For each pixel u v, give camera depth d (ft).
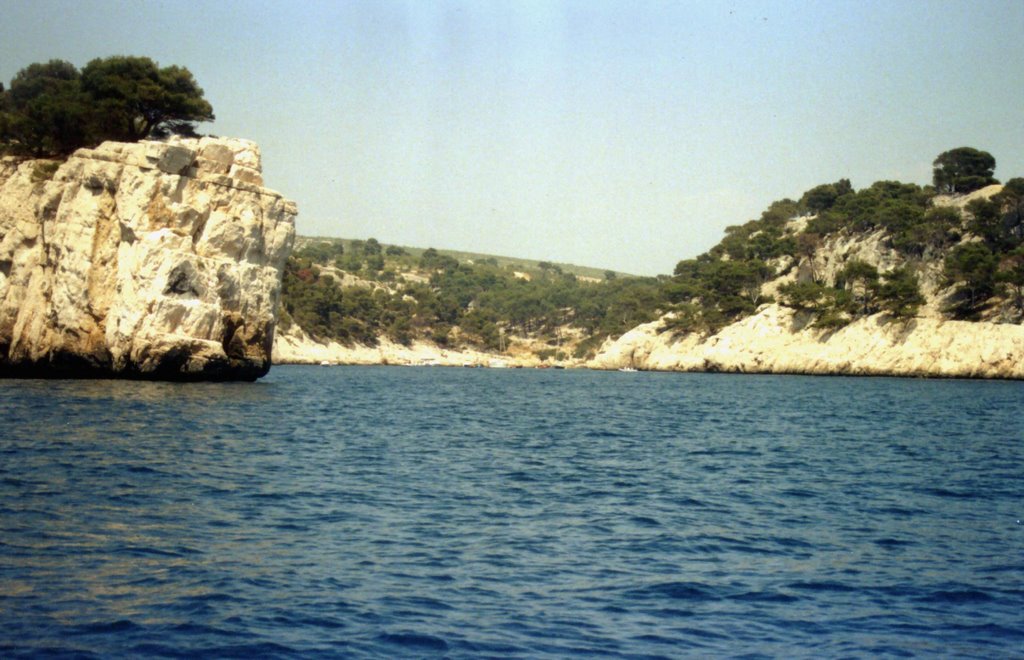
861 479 92.63
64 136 230.68
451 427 146.20
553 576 53.16
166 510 66.85
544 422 162.61
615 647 41.96
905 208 499.92
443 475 90.58
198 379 201.36
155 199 196.95
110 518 63.31
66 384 183.32
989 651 42.19
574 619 45.62
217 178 205.87
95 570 50.75
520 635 43.11
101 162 200.75
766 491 84.38
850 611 47.60
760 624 45.44
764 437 137.90
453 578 52.13
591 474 94.12
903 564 57.00
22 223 207.00
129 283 193.57
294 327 575.38
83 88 248.52
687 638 43.32
